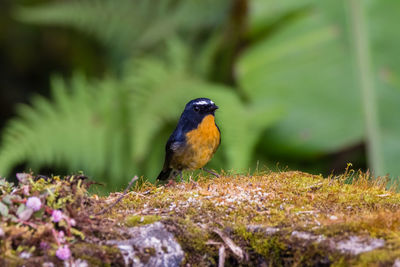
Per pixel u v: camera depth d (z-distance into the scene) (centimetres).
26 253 521
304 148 1050
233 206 618
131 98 1151
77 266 520
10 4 1747
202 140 922
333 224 554
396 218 548
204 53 1258
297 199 632
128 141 1154
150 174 1140
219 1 1362
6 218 535
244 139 1023
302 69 1090
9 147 1138
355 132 1028
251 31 1145
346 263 515
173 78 1162
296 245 546
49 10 1405
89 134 1162
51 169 1178
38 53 1731
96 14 1395
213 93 1099
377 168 987
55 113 1188
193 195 652
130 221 585
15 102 1700
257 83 1102
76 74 1565
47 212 551
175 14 1377
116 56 1485
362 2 1101
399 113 1022
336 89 1062
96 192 734
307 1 1132
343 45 1084
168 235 570
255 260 565
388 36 1069
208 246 570
